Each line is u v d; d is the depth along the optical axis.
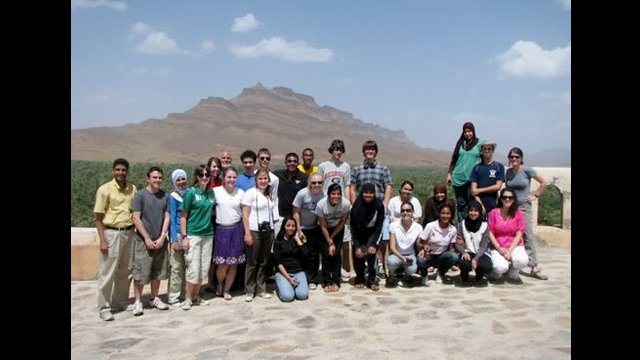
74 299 6.86
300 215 7.21
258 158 7.23
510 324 5.52
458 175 8.05
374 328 5.51
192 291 6.50
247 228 6.58
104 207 5.98
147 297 7.00
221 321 5.86
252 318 5.95
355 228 7.17
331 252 7.05
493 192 7.64
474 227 7.25
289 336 5.32
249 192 6.70
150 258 6.12
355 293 7.02
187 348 5.03
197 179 6.52
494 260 7.18
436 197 7.66
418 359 4.63
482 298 6.57
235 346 5.05
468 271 7.21
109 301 6.02
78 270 7.91
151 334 5.45
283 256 6.81
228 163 7.81
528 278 7.61
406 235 7.35
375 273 7.17
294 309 6.28
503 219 7.34
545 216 14.26
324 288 7.19
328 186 7.57
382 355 4.74
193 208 6.38
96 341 5.25
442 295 6.78
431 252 7.38
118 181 6.07
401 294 6.90
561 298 6.49
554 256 9.11
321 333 5.39
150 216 6.15
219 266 6.70
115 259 6.02
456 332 5.32
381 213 7.10
